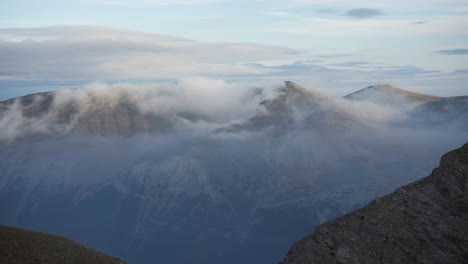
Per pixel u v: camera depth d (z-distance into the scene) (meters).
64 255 48.34
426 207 55.41
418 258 52.00
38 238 50.72
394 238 55.44
